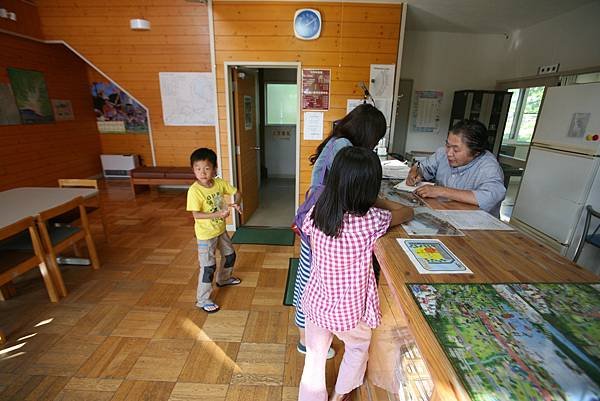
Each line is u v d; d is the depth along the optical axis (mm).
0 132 3904
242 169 3551
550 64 3510
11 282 2271
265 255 2965
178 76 4527
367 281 1080
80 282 2461
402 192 1677
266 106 5797
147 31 4203
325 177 1308
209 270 2080
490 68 4355
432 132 4617
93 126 5535
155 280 2508
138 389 1557
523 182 2807
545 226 2557
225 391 1558
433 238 1101
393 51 2996
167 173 4746
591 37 3010
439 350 599
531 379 529
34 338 1872
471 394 503
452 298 762
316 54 3006
